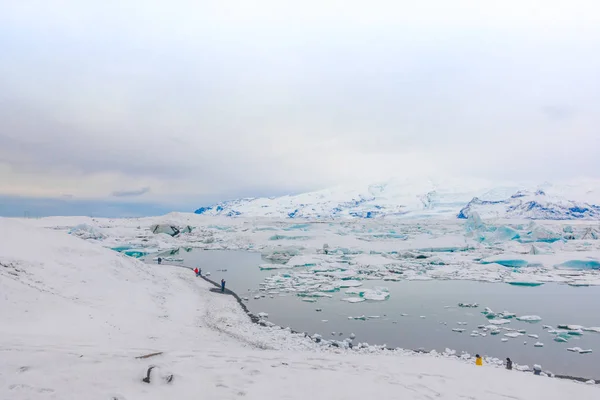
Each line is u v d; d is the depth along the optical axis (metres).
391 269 40.75
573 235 73.75
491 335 18.89
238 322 19.77
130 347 9.07
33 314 12.80
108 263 21.64
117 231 71.75
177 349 9.36
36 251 18.64
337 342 17.16
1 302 12.82
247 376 6.51
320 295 27.84
